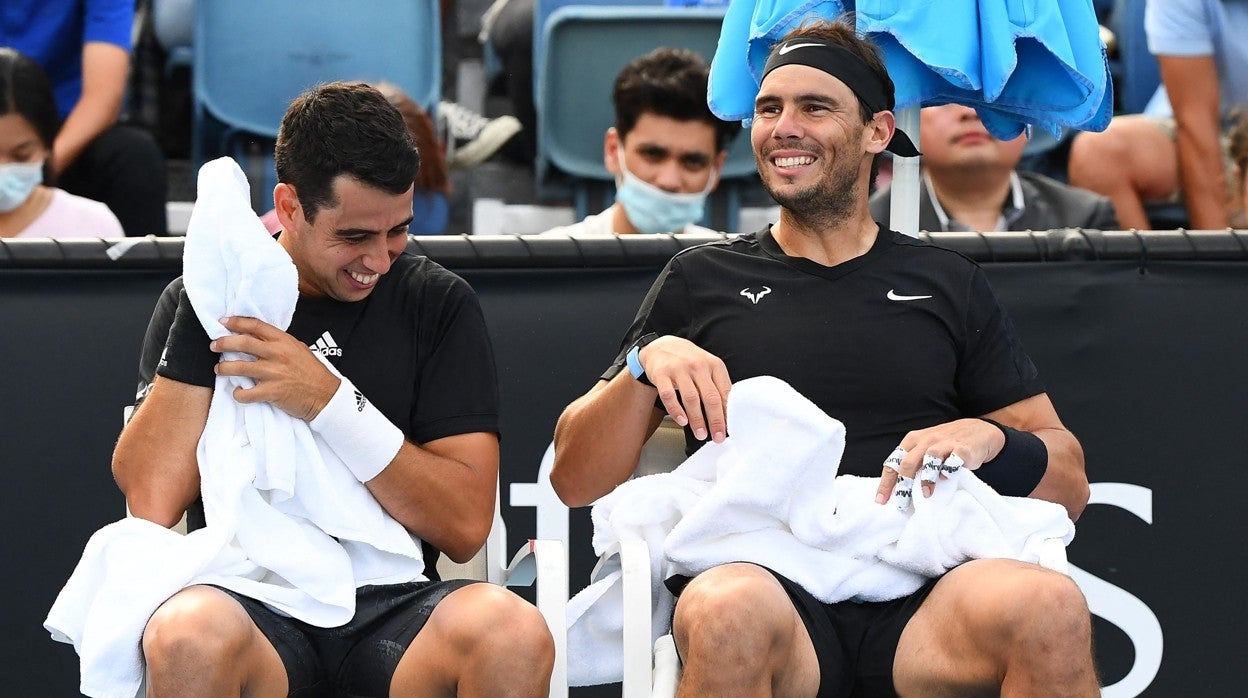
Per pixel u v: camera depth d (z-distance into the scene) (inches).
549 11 848.3
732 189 768.3
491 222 800.3
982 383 451.5
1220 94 750.5
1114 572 529.0
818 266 448.5
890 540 408.5
